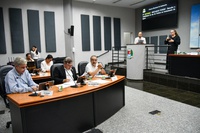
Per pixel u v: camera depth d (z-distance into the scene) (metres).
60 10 7.16
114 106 3.02
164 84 5.15
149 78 5.66
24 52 6.54
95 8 7.95
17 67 2.29
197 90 4.28
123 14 8.91
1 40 6.04
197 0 6.36
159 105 3.42
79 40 7.61
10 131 2.50
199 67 4.23
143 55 5.83
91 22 7.90
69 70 3.18
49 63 4.38
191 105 3.39
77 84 2.56
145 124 2.61
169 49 5.41
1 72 2.48
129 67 6.04
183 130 2.40
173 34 5.30
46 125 1.96
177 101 3.65
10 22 6.16
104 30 8.30
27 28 6.54
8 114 3.12
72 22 7.30
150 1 7.76
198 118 2.78
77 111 2.27
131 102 3.63
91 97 2.45
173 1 7.04
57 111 2.05
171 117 2.84
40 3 6.70
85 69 3.53
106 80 2.96
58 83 2.91
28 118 1.80
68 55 7.35
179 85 4.70
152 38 8.38
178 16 7.07
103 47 8.40
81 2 7.51
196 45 6.47
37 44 6.73
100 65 3.40
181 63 4.66
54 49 7.13
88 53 7.93
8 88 2.21
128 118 2.84
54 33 7.07
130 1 7.70
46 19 6.83
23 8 6.39
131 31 9.30
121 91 3.28
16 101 1.79
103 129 2.47
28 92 2.17
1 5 6.00
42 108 1.91
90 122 2.47
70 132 2.21
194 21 6.46
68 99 2.15
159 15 7.68
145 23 8.51
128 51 6.01
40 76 3.51
